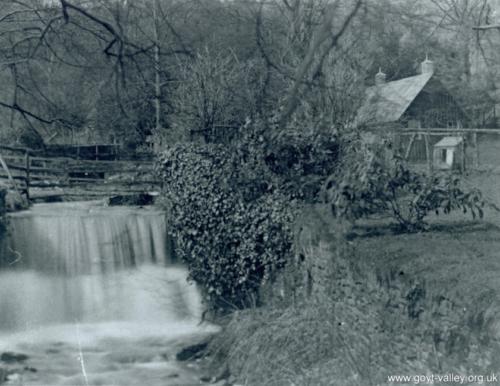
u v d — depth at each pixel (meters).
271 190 14.66
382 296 9.91
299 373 10.80
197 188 16.39
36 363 14.91
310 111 13.85
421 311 8.88
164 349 15.32
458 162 23.02
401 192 13.85
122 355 15.07
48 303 18.12
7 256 18.00
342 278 11.45
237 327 13.72
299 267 13.49
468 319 7.76
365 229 12.47
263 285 14.76
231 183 15.04
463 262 9.40
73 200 25.66
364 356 10.02
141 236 19.11
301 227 13.39
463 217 13.94
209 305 16.62
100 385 13.41
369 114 14.70
